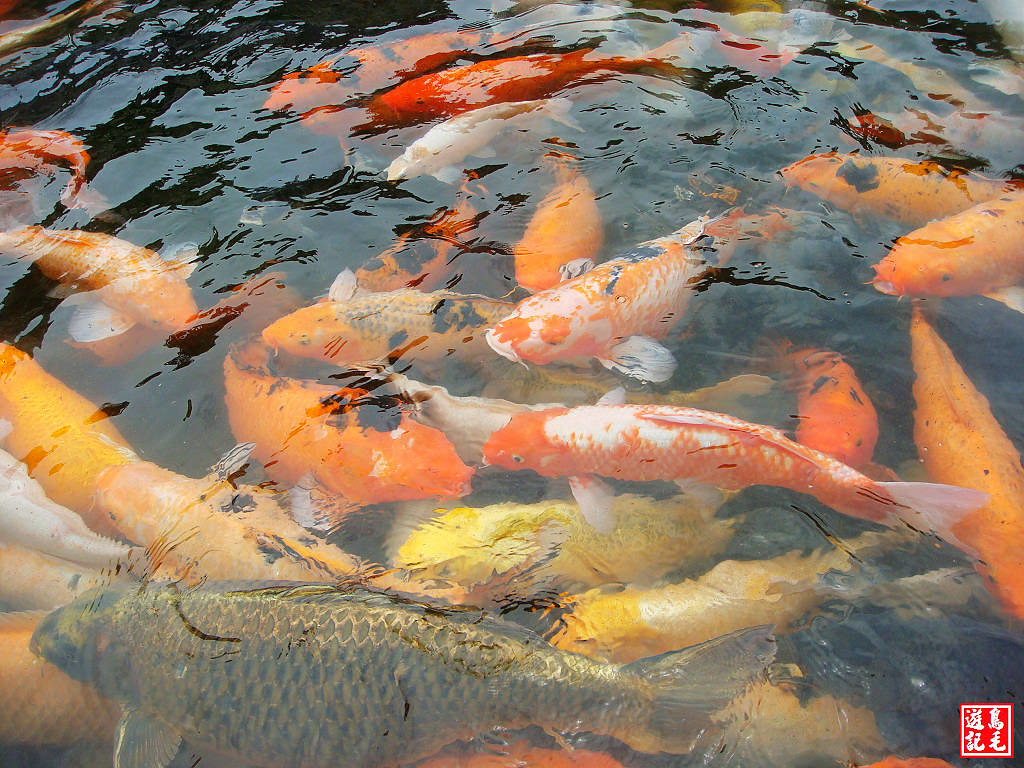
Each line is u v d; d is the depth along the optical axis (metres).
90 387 1.08
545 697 0.80
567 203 1.22
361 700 0.80
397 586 0.90
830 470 0.94
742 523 0.95
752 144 1.31
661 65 1.43
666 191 1.25
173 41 1.59
